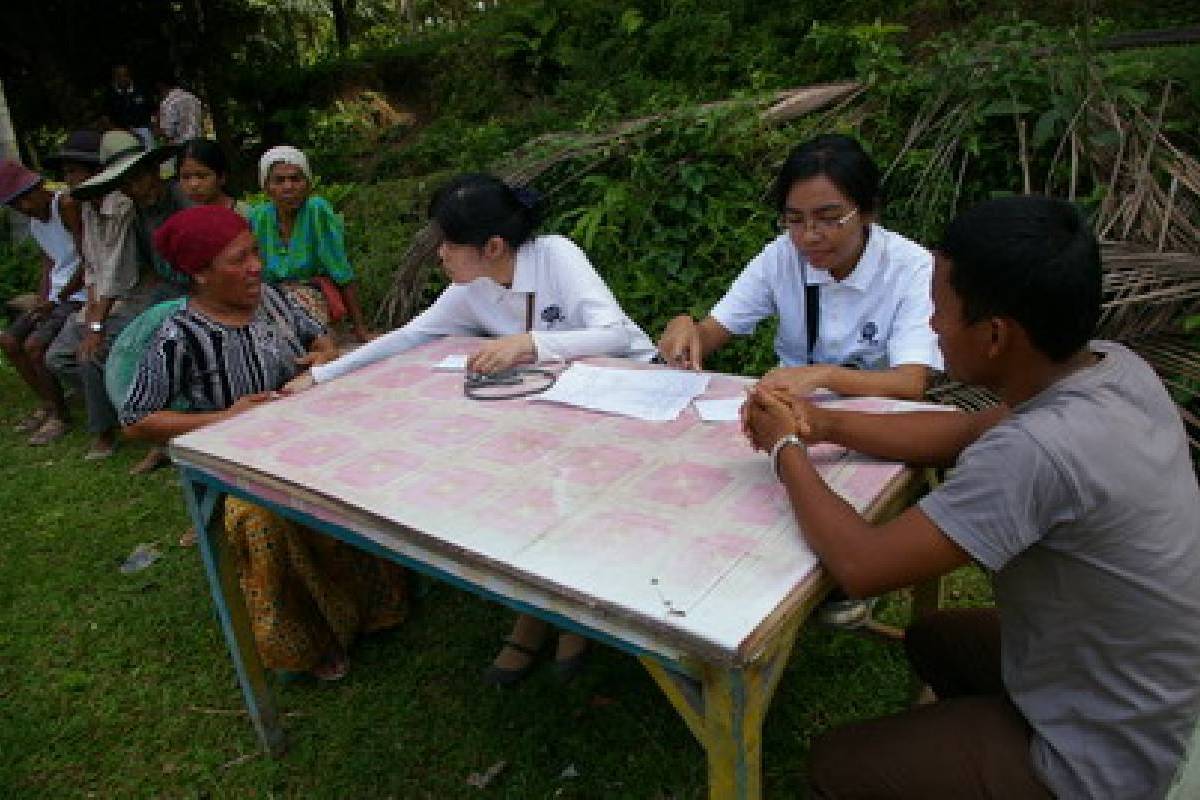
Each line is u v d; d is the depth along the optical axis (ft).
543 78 27.20
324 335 9.35
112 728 7.95
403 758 7.37
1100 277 3.84
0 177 13.94
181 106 30.35
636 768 7.07
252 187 31.24
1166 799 3.60
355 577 8.48
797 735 7.27
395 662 8.54
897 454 5.17
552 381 6.98
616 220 14.39
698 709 4.06
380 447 5.94
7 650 9.09
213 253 7.52
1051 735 4.19
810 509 4.35
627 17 23.44
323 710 7.98
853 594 4.14
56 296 14.70
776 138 14.32
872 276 7.44
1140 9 17.13
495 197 7.79
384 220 18.57
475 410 6.51
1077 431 3.82
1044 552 4.00
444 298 8.69
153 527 11.35
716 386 6.58
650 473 5.24
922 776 4.46
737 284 8.32
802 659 8.08
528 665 8.16
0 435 14.96
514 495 5.09
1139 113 11.82
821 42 18.57
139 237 12.87
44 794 7.27
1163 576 3.86
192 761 7.52
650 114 17.10
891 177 13.19
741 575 4.14
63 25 34.17
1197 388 9.21
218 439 6.26
